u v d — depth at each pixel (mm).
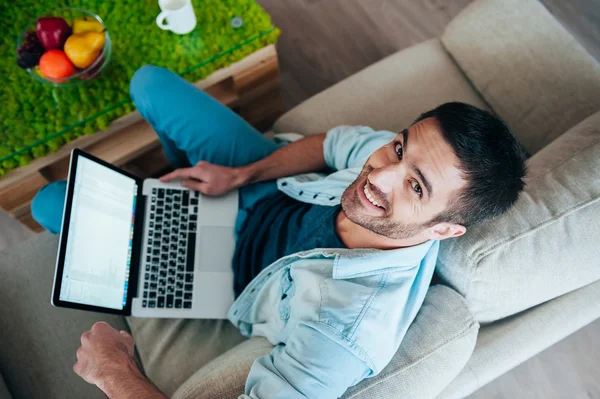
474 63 1231
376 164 839
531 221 806
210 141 1151
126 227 1026
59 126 1164
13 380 1023
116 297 971
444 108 762
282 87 1759
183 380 1017
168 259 1049
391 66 1308
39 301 1097
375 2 1881
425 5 1882
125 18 1266
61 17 1187
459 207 746
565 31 1116
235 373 820
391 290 824
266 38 1255
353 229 930
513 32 1159
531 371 1380
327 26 1847
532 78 1128
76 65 1146
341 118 1254
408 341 805
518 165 728
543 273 805
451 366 782
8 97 1194
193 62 1224
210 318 1055
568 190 812
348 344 752
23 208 1307
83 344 889
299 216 1046
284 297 915
